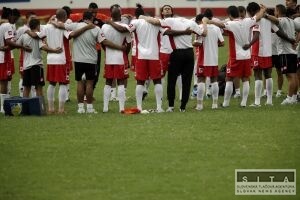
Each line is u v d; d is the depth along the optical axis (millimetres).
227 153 43000
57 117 53000
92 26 54188
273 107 56875
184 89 54969
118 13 54281
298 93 60906
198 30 54312
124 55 54812
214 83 56719
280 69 61281
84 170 40250
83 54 54469
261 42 56875
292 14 59094
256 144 44906
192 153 43062
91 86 55188
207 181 38406
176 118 51875
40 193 36969
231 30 56062
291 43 57750
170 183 38125
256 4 57250
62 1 119125
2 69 56625
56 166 41000
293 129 48562
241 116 52500
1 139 46594
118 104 61281
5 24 56031
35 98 53969
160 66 54531
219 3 118250
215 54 56031
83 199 36094
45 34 54594
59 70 54781
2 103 57125
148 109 57625
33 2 121062
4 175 39656
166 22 53750
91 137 46719
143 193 36750
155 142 45375
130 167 40625
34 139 46469
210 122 50500
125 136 46844
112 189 37344
